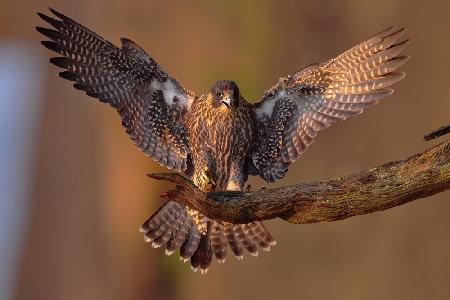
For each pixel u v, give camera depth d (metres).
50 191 22.45
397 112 17.00
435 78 16.83
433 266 16.41
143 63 12.77
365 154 17.14
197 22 19.14
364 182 10.54
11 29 22.50
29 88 24.84
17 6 22.17
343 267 17.08
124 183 20.91
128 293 21.14
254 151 13.04
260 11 18.70
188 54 19.20
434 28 16.94
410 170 10.51
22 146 24.81
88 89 12.62
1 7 22.22
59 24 12.44
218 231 13.20
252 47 18.75
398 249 16.66
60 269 22.27
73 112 21.73
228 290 18.39
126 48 12.66
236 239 13.25
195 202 10.78
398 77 12.60
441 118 16.72
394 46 12.54
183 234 13.23
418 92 16.92
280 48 18.58
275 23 18.66
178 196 10.89
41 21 22.25
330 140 17.39
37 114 23.45
